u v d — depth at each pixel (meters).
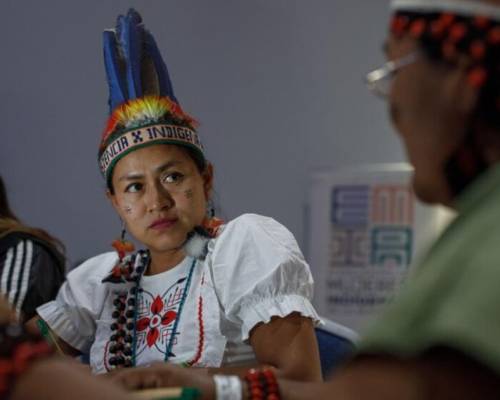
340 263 7.07
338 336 3.97
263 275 3.35
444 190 1.88
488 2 1.80
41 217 7.08
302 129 7.77
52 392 1.69
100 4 7.02
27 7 7.05
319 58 7.81
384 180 7.00
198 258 3.54
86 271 3.88
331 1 7.83
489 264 1.60
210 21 7.42
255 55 7.60
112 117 3.63
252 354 3.49
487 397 1.55
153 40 3.74
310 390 2.78
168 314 3.54
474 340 1.53
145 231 3.54
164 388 2.63
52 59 7.05
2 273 4.17
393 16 1.93
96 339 3.68
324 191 7.13
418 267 1.77
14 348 1.71
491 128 1.80
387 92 1.98
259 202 7.64
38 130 7.07
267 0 7.64
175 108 3.63
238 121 7.56
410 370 1.60
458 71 1.81
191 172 3.58
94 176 7.05
